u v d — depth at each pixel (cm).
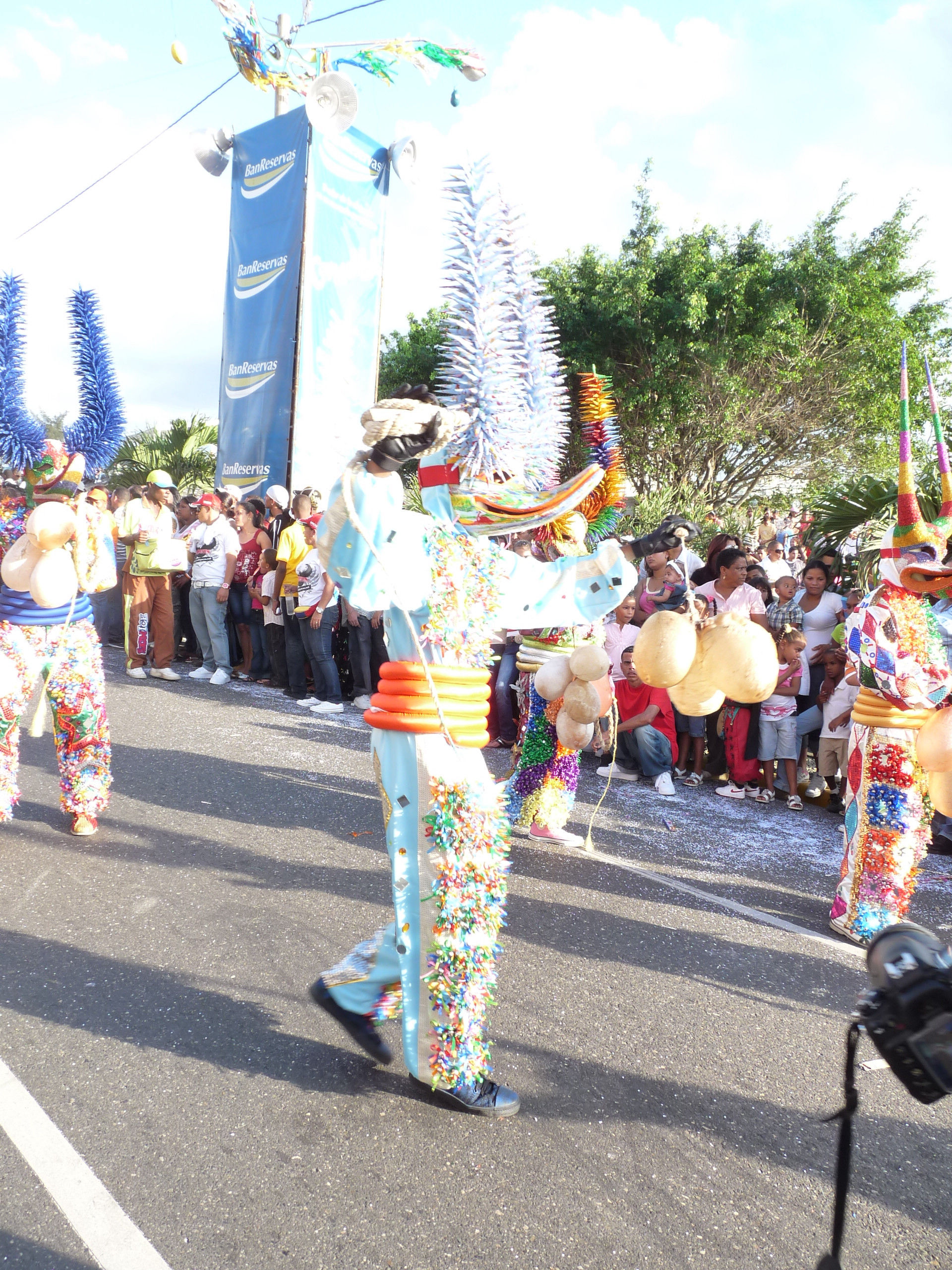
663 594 679
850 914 404
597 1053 295
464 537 256
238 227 1171
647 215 2005
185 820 491
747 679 243
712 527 1257
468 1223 217
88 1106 250
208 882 410
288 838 473
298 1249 205
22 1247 201
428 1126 251
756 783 659
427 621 248
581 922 401
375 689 845
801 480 2094
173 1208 215
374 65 1145
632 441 2039
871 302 1967
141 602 909
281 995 315
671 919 413
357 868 438
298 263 1092
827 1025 326
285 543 809
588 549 452
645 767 646
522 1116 259
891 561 389
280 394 1119
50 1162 227
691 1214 226
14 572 403
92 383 442
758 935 403
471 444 255
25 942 342
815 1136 261
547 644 488
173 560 906
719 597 673
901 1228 228
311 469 1131
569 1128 255
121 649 1127
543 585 268
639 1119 262
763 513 1927
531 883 445
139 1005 304
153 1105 252
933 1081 144
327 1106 256
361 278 1155
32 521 386
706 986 349
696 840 536
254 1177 227
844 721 626
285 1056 279
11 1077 261
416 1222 216
